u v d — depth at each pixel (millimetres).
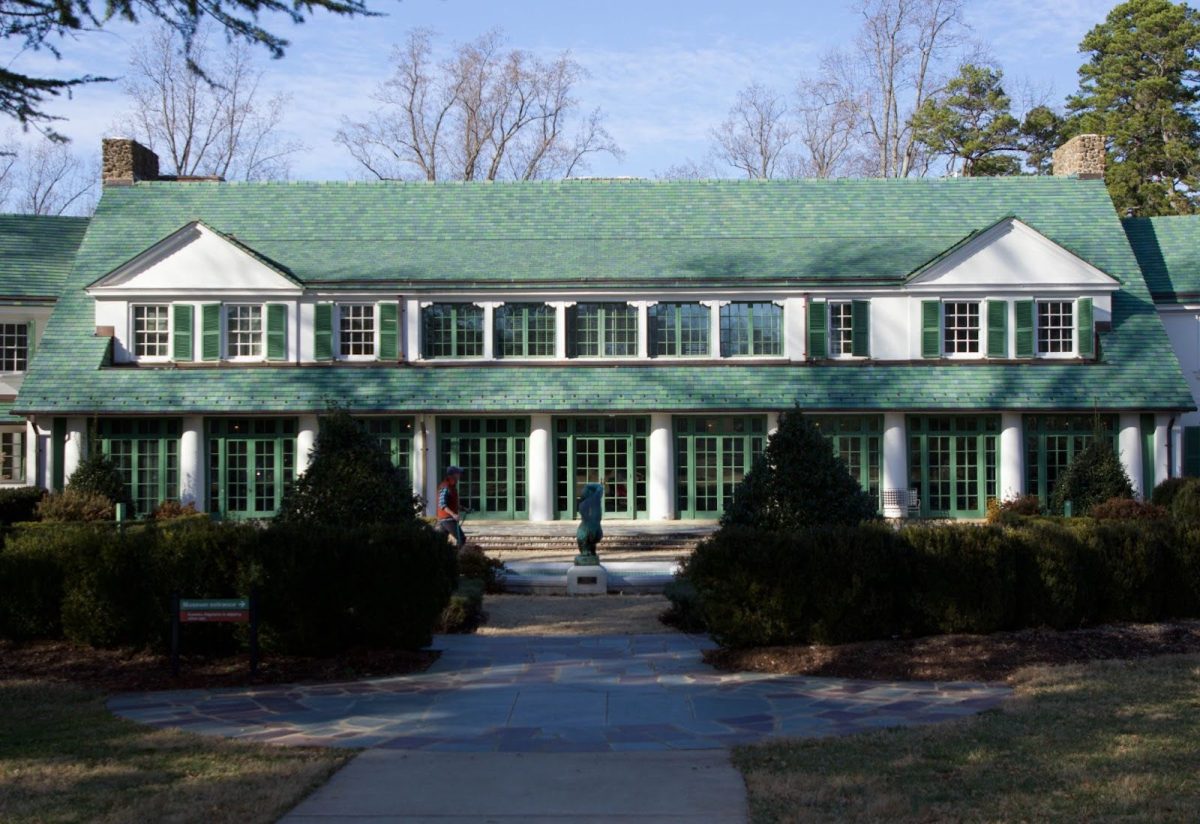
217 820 8844
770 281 35938
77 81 15398
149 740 11492
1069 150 42812
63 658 15703
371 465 19047
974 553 16000
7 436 37312
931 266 35906
